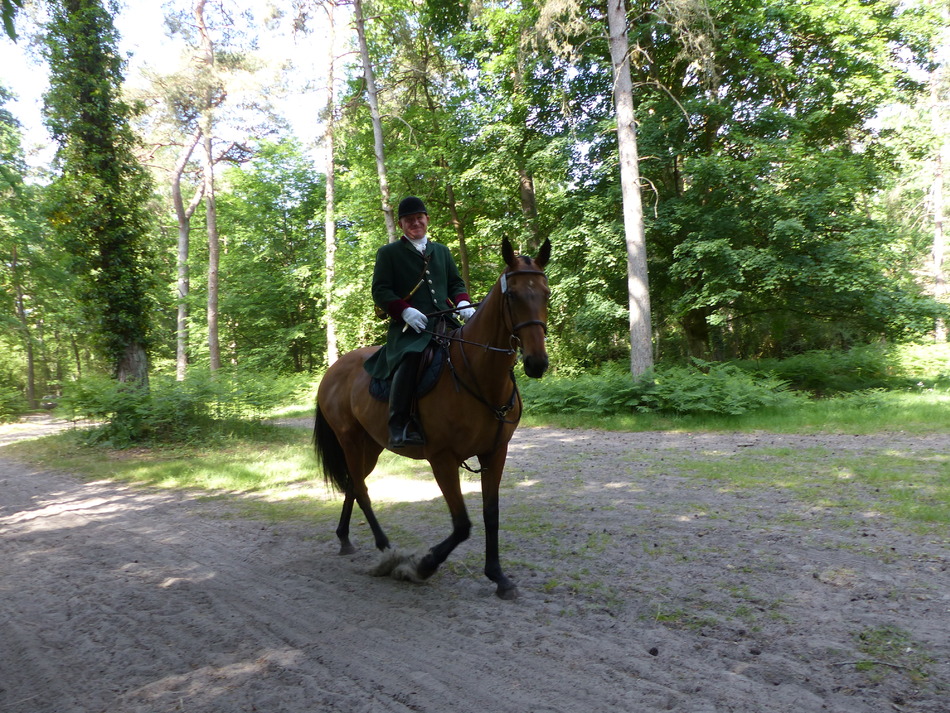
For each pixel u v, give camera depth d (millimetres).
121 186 14688
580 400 15336
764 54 17906
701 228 17438
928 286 27578
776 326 19703
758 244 17547
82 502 8359
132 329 14617
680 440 11195
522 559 5066
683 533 5516
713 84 15898
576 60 14984
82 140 14258
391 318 4848
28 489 9492
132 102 19031
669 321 21062
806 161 16469
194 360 32000
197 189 29781
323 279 29906
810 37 17375
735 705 2850
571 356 22328
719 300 16797
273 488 8633
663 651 3387
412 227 4816
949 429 10648
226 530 6508
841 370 18828
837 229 17578
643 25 16500
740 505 6387
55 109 14086
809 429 11531
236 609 4316
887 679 2994
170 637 3885
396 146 22688
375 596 4445
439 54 21703
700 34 14562
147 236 15102
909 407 12883
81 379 13641
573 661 3328
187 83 22047
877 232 16922
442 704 2986
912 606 3791
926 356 18609
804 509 6109
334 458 5711
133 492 8852
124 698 3170
